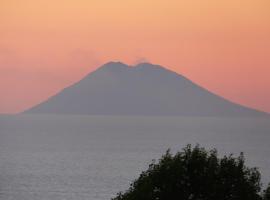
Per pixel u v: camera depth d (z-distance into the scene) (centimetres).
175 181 7838
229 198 7875
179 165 7900
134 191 7919
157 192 7825
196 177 7906
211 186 7831
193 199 7862
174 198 7812
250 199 7881
